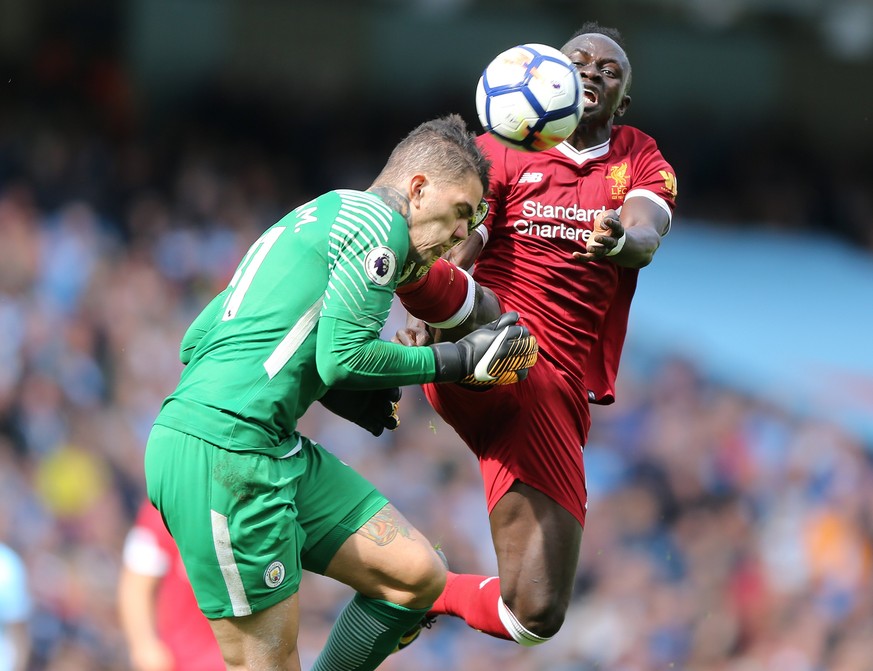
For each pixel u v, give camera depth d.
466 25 63.94
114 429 41.06
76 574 35.31
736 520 43.25
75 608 33.75
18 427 39.69
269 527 13.27
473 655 37.16
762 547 42.88
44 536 35.97
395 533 14.37
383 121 63.47
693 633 39.69
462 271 15.12
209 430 13.16
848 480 46.19
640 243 14.75
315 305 13.37
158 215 52.53
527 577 15.70
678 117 65.88
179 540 13.38
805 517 43.97
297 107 62.47
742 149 66.00
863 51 66.19
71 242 46.69
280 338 13.29
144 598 19.64
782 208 64.06
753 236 62.31
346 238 13.32
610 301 16.41
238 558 13.22
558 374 16.09
